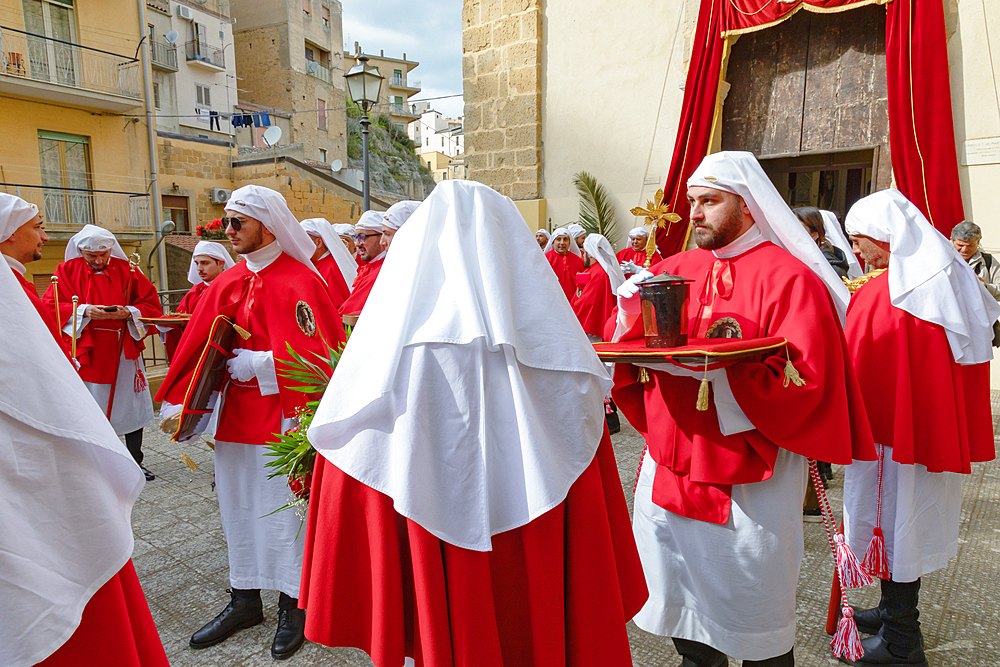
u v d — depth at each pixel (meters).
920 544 2.71
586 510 1.51
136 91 19.17
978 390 2.95
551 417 1.47
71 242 5.63
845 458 2.11
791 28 8.84
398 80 63.88
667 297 2.00
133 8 19.11
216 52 29.69
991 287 5.82
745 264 2.36
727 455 2.18
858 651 2.41
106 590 1.32
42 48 17.19
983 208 7.45
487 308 1.41
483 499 1.38
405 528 1.46
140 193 19.02
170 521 4.53
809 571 3.60
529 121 10.88
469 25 11.35
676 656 2.90
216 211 24.72
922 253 2.77
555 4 10.55
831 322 2.16
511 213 1.57
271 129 27.09
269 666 2.88
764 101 9.15
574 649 1.50
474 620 1.38
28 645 1.15
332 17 38.19
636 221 10.12
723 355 1.82
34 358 1.23
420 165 56.38
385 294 1.48
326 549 1.50
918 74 7.56
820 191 9.77
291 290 3.02
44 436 1.22
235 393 3.04
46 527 1.21
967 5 7.37
